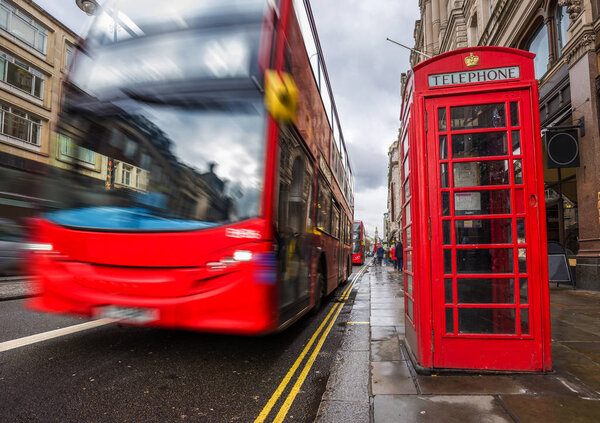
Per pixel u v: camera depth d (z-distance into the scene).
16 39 21.62
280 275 3.68
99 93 3.99
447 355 3.40
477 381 3.16
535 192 3.36
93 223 3.72
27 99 22.25
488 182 3.46
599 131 9.48
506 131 3.45
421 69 3.62
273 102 3.63
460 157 3.50
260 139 3.58
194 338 4.65
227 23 3.88
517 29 14.34
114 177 3.77
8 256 11.12
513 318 3.36
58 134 4.01
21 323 5.16
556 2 11.98
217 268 3.41
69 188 3.86
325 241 6.79
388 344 4.52
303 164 4.78
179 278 3.44
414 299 3.70
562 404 2.70
